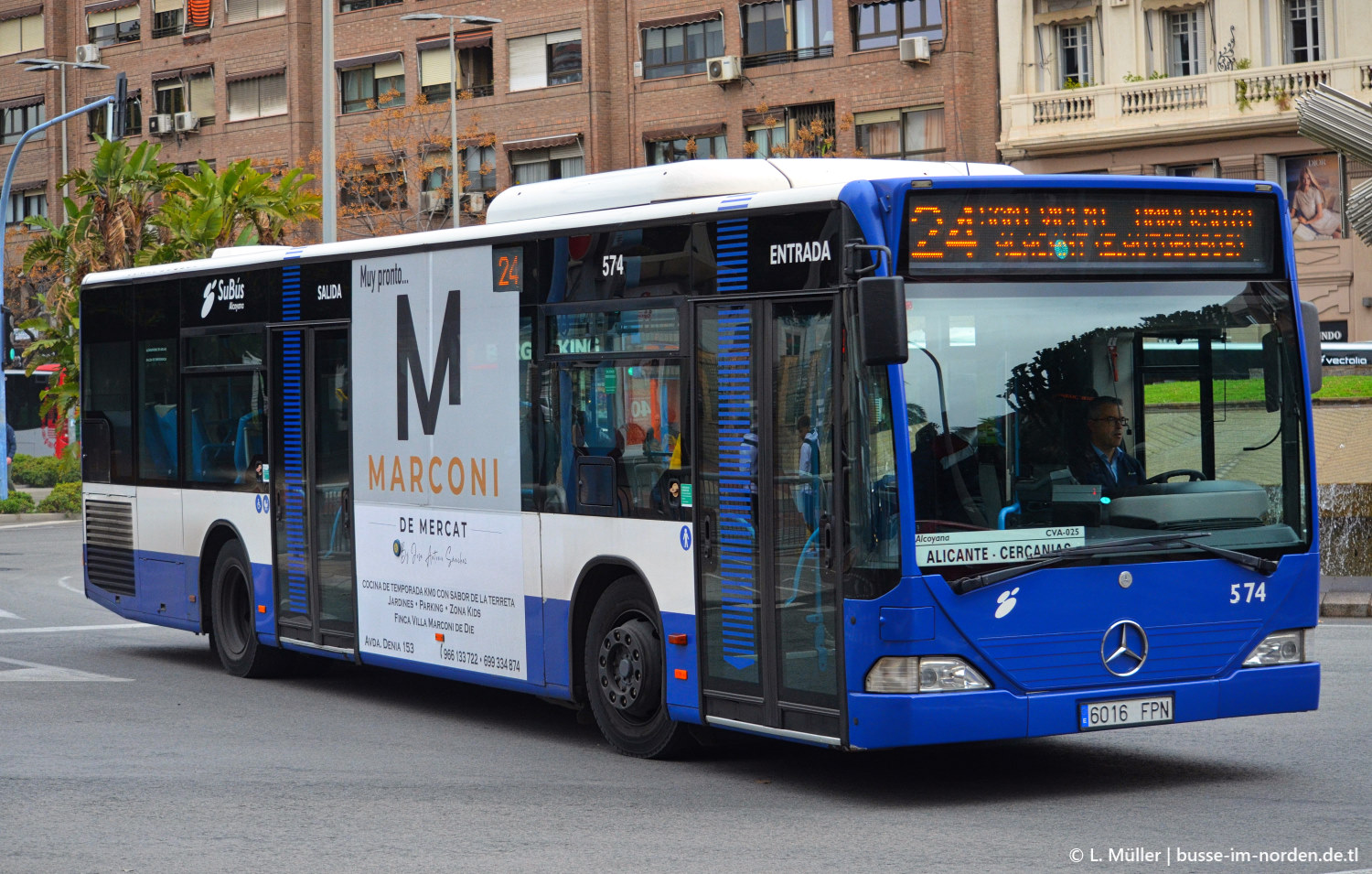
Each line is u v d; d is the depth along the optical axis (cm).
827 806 892
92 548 1645
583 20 5419
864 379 859
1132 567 894
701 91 5175
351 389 1273
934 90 4659
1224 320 923
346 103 6128
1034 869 743
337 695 1345
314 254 1317
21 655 1605
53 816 884
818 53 4903
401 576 1224
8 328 4072
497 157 5653
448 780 980
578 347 1058
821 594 882
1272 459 933
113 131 3794
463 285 1157
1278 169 4094
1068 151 4344
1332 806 866
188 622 1497
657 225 998
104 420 1622
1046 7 4416
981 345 873
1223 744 1053
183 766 1030
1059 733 874
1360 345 2948
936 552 854
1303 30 4088
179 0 6688
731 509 941
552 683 1088
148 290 1545
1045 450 880
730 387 943
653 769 1008
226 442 1434
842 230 873
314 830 845
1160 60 4262
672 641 987
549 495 1084
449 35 5541
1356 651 1452
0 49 7406
